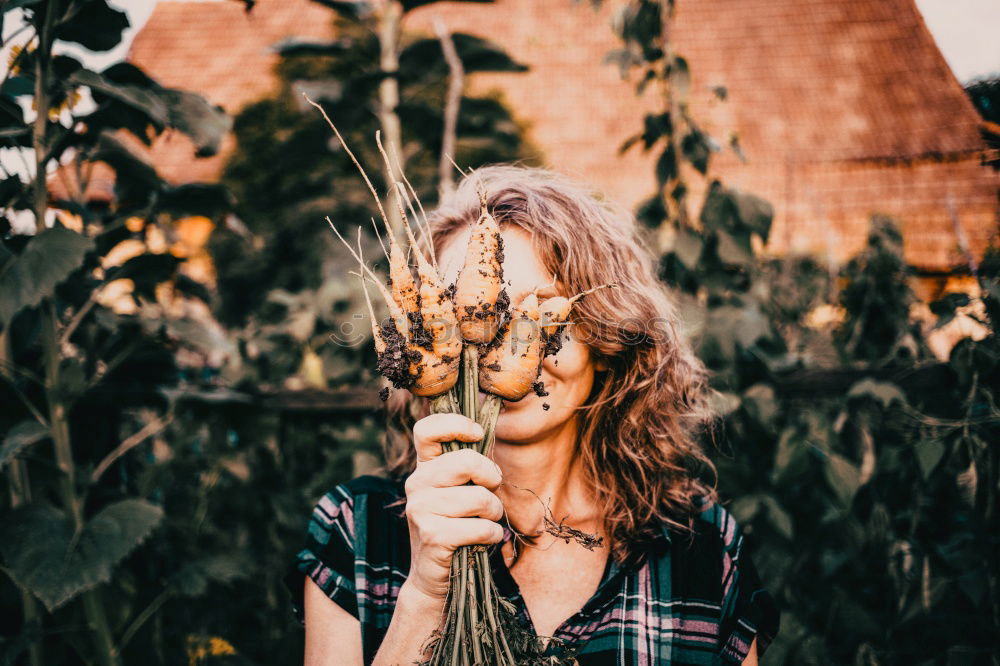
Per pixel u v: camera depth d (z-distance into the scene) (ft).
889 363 7.03
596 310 3.46
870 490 6.74
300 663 7.68
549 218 3.50
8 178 5.74
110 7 5.75
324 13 27.40
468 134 10.61
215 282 16.25
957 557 6.21
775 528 6.36
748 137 25.02
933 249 21.03
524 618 3.35
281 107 21.99
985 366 6.00
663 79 7.66
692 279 7.19
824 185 23.80
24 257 5.29
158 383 7.93
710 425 5.21
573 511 3.62
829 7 28.60
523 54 25.99
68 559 5.32
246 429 7.79
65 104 6.00
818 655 6.22
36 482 6.27
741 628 3.64
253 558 8.08
